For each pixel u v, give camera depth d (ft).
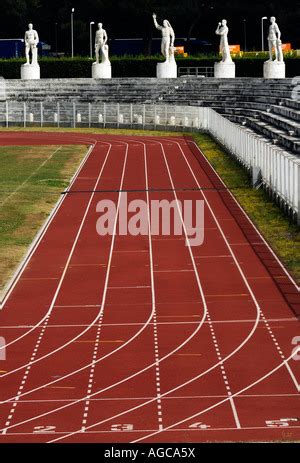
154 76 469.57
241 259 161.89
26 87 455.63
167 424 96.07
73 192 234.38
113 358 116.37
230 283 147.54
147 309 135.95
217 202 215.10
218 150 307.78
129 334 125.29
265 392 104.12
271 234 178.60
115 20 595.06
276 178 206.80
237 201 215.10
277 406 100.01
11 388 107.34
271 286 144.97
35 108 417.49
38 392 106.01
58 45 610.65
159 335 124.57
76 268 159.53
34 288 148.05
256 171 229.04
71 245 176.24
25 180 253.44
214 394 104.01
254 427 94.58
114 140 352.49
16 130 401.08
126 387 106.83
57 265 161.68
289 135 275.39
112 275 154.81
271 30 394.11
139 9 574.56
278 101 360.89
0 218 200.44
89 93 442.91
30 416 99.25
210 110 356.38
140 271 156.87
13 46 582.76
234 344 120.06
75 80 446.19
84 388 106.83
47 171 270.05
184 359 115.24
